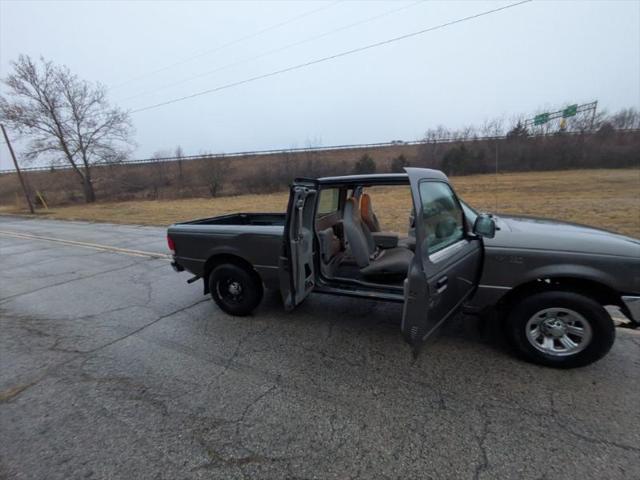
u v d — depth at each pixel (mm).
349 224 3479
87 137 29953
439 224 2607
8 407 2387
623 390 2338
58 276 5910
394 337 3238
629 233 7164
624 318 3344
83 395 2500
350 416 2178
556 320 2580
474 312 2861
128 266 6379
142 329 3613
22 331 3682
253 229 3541
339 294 3371
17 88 27297
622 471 1719
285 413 2227
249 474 1770
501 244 2713
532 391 2361
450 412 2184
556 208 11664
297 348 3080
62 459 1903
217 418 2201
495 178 23234
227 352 3061
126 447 1978
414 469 1770
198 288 4949
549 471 1733
